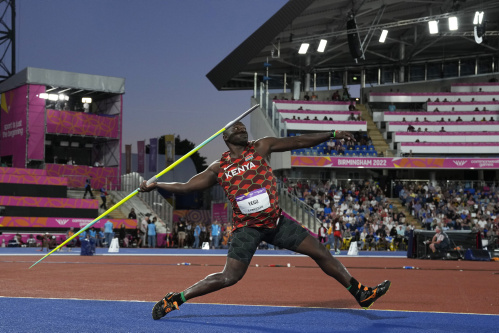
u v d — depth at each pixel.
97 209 37.69
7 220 34.50
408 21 42.50
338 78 58.78
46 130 42.59
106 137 45.62
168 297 5.19
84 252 22.97
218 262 18.11
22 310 5.79
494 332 4.79
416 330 4.82
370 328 4.89
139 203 42.81
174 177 53.34
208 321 5.17
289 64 54.44
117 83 46.09
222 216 38.25
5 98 44.66
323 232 31.45
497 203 41.00
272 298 7.46
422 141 47.72
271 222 5.25
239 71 51.16
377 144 48.75
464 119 49.97
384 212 38.41
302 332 4.64
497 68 55.44
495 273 14.06
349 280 5.43
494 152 46.84
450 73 56.94
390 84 55.62
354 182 43.50
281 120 45.00
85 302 6.59
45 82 42.69
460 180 44.69
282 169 45.00
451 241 23.34
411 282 10.82
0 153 45.03
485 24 41.03
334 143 45.78
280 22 46.06
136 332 4.53
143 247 36.22
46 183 37.09
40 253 25.02
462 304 7.02
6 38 48.34
